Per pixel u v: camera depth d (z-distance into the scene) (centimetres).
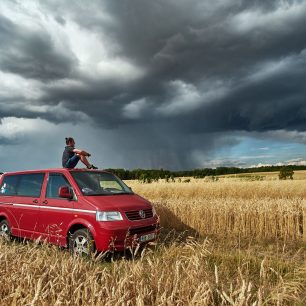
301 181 2423
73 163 1051
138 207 798
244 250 847
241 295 377
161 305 386
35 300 375
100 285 449
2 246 607
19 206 916
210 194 2300
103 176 898
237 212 1113
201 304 386
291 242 1002
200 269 483
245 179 3184
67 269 473
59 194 789
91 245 720
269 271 618
